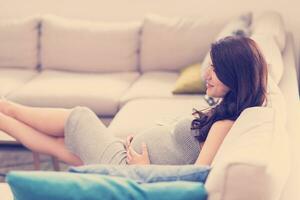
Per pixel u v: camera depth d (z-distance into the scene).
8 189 1.95
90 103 3.29
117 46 3.74
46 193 1.35
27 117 2.46
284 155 1.54
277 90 2.23
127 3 4.11
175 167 1.54
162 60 3.68
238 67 1.89
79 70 3.80
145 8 4.10
